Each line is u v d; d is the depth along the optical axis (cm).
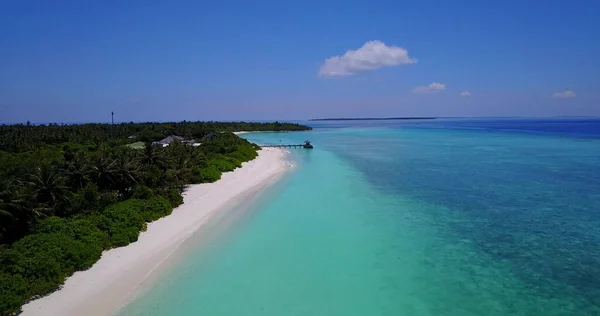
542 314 1841
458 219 3244
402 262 2425
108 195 3167
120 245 2611
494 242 2720
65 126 11569
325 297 2023
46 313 1820
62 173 3228
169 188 3875
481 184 4628
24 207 2419
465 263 2395
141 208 3139
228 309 1911
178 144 6262
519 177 5047
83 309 1881
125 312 1881
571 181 4722
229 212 3506
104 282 2133
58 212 2852
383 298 2009
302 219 3297
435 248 2633
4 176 2848
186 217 3309
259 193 4262
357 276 2247
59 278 2066
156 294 2045
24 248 2109
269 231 2998
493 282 2155
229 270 2325
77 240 2402
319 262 2434
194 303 1962
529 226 3039
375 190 4372
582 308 1884
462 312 1872
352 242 2756
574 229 2952
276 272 2302
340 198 4009
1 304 1734
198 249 2639
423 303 1956
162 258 2477
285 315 1864
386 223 3164
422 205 3691
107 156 3634
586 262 2377
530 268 2314
